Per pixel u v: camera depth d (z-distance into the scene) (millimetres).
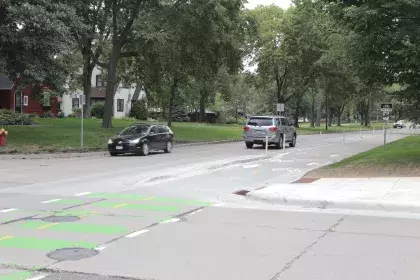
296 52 54531
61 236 7613
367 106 94875
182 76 41000
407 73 16469
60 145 25672
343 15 16047
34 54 24328
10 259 6359
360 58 16281
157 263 6246
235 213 9680
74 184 13680
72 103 65375
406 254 6742
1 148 23312
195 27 32531
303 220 9031
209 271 5930
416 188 11891
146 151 24359
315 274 5828
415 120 17641
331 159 22297
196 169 17609
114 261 6312
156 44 31469
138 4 32062
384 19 15023
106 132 32125
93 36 33781
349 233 8000
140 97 71062
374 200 10336
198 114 70812
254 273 5859
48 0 23984
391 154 20406
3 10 23016
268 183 14328
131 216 9227
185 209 10047
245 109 98562
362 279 5648
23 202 10656
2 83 50219
